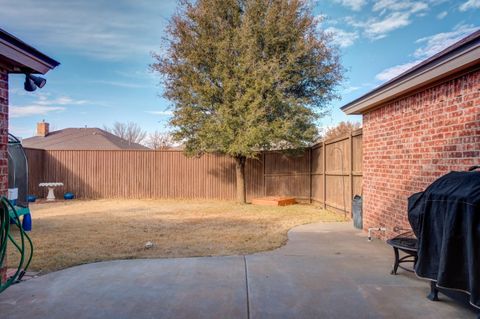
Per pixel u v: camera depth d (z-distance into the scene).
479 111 4.07
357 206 7.93
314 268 4.67
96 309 3.33
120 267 4.71
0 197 3.38
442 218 3.11
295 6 12.02
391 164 6.38
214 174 14.91
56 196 15.07
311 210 11.51
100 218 9.56
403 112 5.94
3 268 3.89
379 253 5.54
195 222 8.89
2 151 3.81
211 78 12.43
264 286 3.95
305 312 3.26
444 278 2.94
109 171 15.20
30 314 3.22
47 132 25.19
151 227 8.09
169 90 12.67
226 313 3.24
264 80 11.47
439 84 4.88
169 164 15.09
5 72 3.89
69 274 4.42
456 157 4.50
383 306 3.40
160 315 3.20
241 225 8.40
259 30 11.91
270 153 14.45
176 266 4.75
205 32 12.27
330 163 11.35
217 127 11.70
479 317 2.89
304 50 11.97
